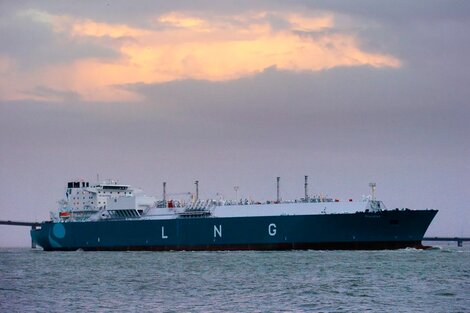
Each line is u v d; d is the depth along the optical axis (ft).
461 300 502.38
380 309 468.34
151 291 568.00
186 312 467.11
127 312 470.39
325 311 463.01
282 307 480.23
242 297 525.75
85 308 488.44
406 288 562.25
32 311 480.23
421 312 456.86
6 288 605.73
